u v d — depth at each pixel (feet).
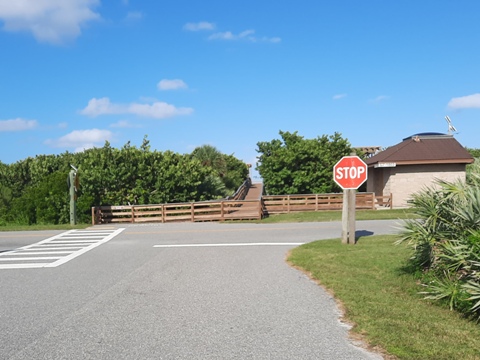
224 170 148.36
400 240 26.37
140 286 27.81
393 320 18.88
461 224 22.91
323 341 17.13
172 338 17.92
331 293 24.58
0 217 95.04
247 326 19.21
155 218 79.61
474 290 18.65
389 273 27.63
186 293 25.53
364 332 17.74
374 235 47.52
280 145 111.96
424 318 19.08
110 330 19.16
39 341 17.98
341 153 117.39
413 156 89.40
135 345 17.24
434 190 26.53
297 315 20.66
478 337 16.72
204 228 65.82
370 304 21.47
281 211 87.35
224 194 115.14
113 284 28.68
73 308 23.03
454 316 19.38
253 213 79.00
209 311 21.67
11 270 35.35
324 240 44.75
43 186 90.94
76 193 84.84
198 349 16.63
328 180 104.58
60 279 31.04
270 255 38.47
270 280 28.40
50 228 72.69
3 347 17.38
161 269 33.55
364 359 15.28
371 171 106.73
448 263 22.34
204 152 149.07
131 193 94.27
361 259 32.65
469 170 27.20
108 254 42.57
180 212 79.15
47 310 22.76
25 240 57.98
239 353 16.14
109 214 80.94
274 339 17.49
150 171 96.73
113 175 92.73
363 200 86.63
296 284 27.09
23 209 90.58
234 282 28.09
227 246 45.32
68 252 45.11
